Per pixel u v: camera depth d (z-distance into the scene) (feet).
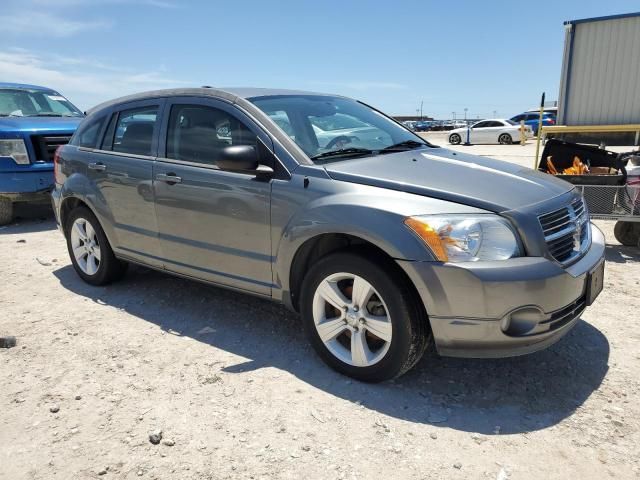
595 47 25.04
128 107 14.42
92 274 15.81
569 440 8.38
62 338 12.42
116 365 11.03
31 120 26.27
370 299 9.78
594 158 19.11
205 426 8.87
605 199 18.01
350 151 11.66
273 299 11.35
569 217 10.05
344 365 10.25
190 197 12.16
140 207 13.48
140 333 12.64
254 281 11.49
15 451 8.34
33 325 13.21
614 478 7.52
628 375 10.30
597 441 8.35
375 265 9.34
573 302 9.47
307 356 11.30
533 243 8.98
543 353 11.25
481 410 9.24
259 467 7.86
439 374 10.46
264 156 11.08
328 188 10.09
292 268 10.83
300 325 12.92
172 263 13.17
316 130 12.09
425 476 7.61
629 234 19.52
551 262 9.02
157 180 12.87
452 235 8.75
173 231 12.85
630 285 15.47
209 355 11.44
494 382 10.15
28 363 11.20
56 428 8.90
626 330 12.31
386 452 8.14
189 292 15.28
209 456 8.12
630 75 24.44
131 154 13.85
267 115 11.51
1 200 25.13
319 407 9.37
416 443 8.36
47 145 25.32
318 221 9.91
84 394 9.93
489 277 8.52
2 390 10.14
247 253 11.41
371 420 8.97
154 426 8.89
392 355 9.45
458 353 9.09
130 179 13.56
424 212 9.04
